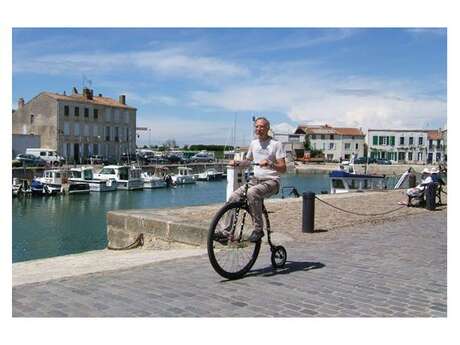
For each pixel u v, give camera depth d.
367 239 10.07
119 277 6.48
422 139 115.12
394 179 66.94
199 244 10.20
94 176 60.19
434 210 15.67
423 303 5.59
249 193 6.61
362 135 122.69
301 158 118.06
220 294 5.73
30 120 80.88
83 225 34.75
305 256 8.19
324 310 5.27
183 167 79.81
